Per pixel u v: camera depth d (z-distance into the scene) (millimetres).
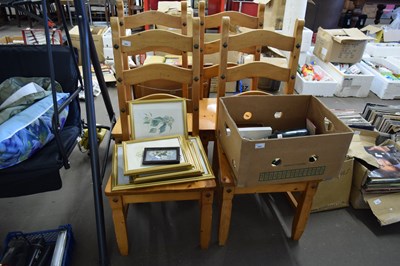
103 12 5199
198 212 1679
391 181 1602
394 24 4270
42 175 1213
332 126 1275
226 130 1288
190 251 1451
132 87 1730
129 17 1800
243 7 4020
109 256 1408
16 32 4602
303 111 1464
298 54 1421
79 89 1575
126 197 1222
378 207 1579
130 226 1575
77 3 1125
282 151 1092
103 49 3432
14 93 1455
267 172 1144
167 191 1189
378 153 1763
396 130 2020
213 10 4105
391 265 1413
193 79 1378
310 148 1107
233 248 1471
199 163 1288
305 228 1588
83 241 1480
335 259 1435
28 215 1616
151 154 1263
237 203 1748
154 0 3855
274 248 1479
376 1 4883
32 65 1601
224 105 1299
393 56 3662
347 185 1684
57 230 1399
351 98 3152
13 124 1229
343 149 1140
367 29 3951
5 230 1526
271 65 1432
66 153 1312
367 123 1946
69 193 1774
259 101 1406
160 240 1505
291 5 3223
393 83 3043
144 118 1415
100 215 1288
